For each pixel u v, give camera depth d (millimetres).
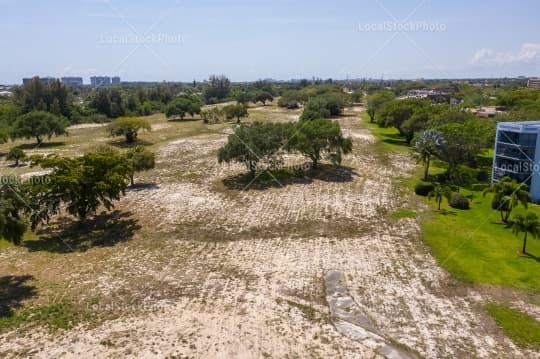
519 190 35219
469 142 45594
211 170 52594
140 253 28984
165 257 28359
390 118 71125
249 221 35219
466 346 19484
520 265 27516
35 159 32156
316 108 98500
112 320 20938
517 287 24797
